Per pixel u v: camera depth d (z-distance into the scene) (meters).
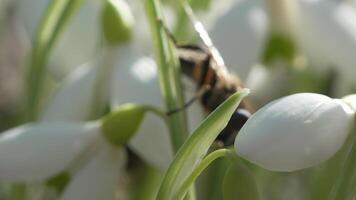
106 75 0.22
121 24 0.22
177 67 0.18
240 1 0.24
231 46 0.23
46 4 0.26
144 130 0.20
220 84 0.19
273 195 0.25
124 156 0.20
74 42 0.26
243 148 0.15
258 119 0.15
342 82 0.24
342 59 0.24
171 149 0.20
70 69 0.26
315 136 0.15
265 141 0.15
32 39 0.26
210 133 0.15
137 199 0.21
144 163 0.21
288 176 0.25
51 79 0.26
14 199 0.23
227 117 0.15
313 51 0.24
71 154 0.20
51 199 0.22
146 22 0.23
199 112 0.20
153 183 0.21
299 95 0.15
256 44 0.23
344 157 0.16
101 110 0.22
